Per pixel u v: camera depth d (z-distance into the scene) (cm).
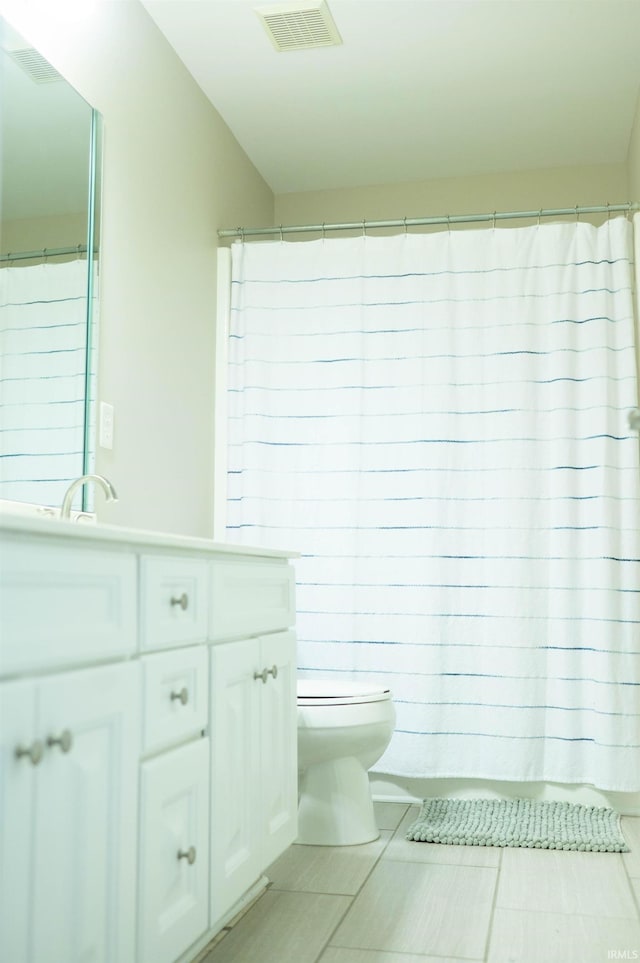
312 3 267
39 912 111
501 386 301
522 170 383
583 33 285
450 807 287
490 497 299
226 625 179
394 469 305
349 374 312
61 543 121
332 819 253
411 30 282
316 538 308
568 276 301
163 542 149
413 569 300
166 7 270
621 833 264
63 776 118
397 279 312
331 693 251
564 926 191
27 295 202
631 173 352
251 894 206
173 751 151
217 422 322
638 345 304
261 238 382
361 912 200
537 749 289
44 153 211
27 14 205
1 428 190
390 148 362
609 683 282
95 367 229
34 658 114
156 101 277
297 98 324
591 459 293
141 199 264
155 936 140
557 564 291
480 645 296
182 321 294
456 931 189
